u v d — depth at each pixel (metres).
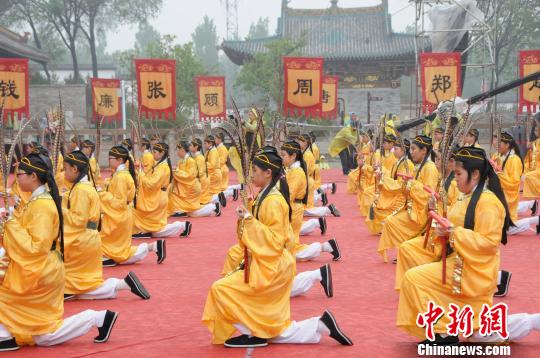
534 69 23.58
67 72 73.06
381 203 11.57
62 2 53.38
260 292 5.83
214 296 5.91
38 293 5.84
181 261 10.19
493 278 5.49
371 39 49.50
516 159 12.72
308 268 9.45
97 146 9.23
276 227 5.83
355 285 8.44
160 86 22.89
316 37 50.25
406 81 71.62
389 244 9.48
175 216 15.55
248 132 17.14
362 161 14.80
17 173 5.85
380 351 5.85
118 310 7.35
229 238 12.38
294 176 9.49
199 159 17.12
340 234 12.59
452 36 29.89
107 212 9.56
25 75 21.70
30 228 5.68
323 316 6.02
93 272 7.78
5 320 5.79
